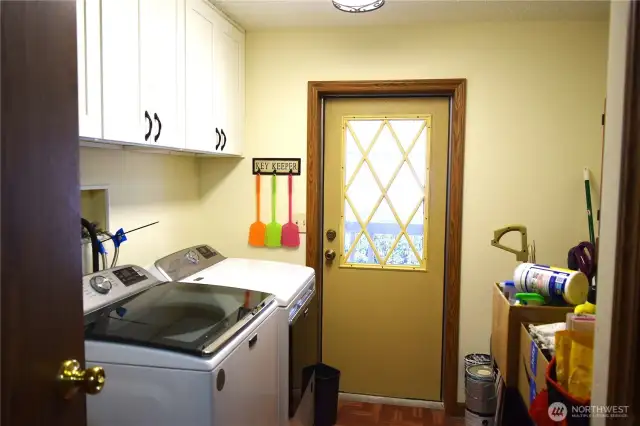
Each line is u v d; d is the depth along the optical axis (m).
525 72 2.58
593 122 2.55
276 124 2.80
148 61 1.72
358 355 2.92
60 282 0.79
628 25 0.70
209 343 1.34
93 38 1.41
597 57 2.53
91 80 1.41
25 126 0.70
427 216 2.80
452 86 2.62
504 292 2.09
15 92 0.67
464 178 2.66
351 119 2.83
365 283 2.90
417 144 2.79
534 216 2.62
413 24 2.63
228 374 1.38
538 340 1.64
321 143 2.87
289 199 2.81
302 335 2.11
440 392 2.87
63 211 0.79
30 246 0.71
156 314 1.55
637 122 0.69
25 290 0.70
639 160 0.69
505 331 1.92
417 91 2.68
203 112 2.21
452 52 2.62
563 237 2.60
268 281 2.12
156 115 1.79
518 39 2.57
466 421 2.60
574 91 2.55
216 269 2.33
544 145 2.59
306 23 2.63
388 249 2.87
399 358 2.89
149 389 1.31
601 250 0.78
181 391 1.29
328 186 2.89
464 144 2.64
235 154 2.66
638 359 0.70
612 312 0.73
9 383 0.67
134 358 1.31
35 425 0.73
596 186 2.56
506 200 2.63
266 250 2.87
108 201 2.02
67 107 0.80
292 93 2.77
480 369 2.57
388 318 2.89
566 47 2.54
